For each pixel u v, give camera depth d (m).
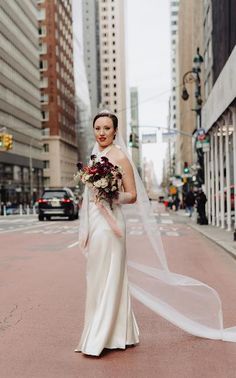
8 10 76.81
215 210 26.88
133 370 4.35
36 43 96.00
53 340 5.30
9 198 74.25
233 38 19.56
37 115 95.44
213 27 29.95
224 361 4.60
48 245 16.09
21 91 84.06
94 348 4.68
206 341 5.22
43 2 105.69
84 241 4.95
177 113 118.25
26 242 17.16
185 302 5.37
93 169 4.81
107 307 4.76
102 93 143.25
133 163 5.14
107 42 145.12
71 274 9.96
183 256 13.17
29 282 9.05
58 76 107.94
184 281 5.37
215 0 27.50
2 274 10.02
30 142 88.81
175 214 45.91
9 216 49.09
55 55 105.56
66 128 115.12
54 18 105.88
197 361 4.59
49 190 32.91
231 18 20.08
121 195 4.85
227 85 17.23
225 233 19.75
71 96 123.19
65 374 4.26
